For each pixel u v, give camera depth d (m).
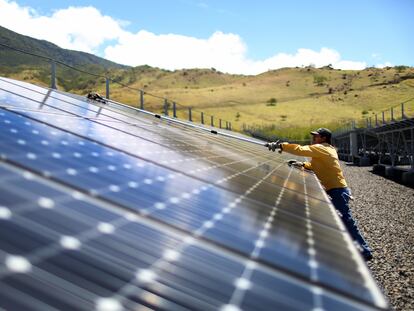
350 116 159.38
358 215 18.00
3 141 3.12
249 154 11.13
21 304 1.31
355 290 2.36
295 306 1.96
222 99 192.88
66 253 1.74
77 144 4.09
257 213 3.71
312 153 8.55
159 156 5.14
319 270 2.57
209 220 3.03
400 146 48.59
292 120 155.38
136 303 1.58
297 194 5.83
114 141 5.12
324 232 3.74
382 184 31.12
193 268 2.09
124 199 2.79
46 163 2.92
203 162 6.02
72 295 1.47
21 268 1.50
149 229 2.44
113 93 194.75
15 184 2.29
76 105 9.77
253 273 2.28
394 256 11.58
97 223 2.20
